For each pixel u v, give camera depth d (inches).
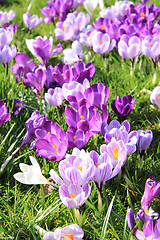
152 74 41.7
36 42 39.8
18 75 38.9
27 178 28.0
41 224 28.0
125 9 53.0
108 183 30.4
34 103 38.4
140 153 30.0
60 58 47.7
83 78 36.2
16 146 33.3
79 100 31.0
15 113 34.6
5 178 31.4
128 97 32.2
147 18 49.8
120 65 44.8
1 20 52.7
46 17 54.2
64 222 28.3
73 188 25.2
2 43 42.3
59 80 36.0
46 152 28.8
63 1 54.9
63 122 35.1
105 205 28.5
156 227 24.5
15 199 28.8
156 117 36.2
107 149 27.5
